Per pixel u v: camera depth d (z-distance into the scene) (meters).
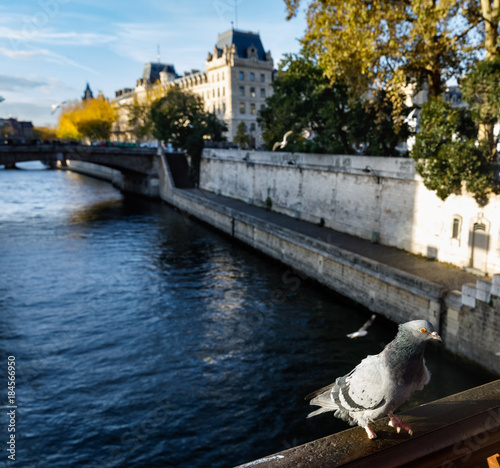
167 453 13.44
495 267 20.42
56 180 106.38
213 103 106.81
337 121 32.56
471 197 21.45
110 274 31.83
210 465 12.95
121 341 21.03
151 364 18.77
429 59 22.22
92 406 15.80
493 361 16.16
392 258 24.66
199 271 32.56
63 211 59.72
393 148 32.94
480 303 16.55
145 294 27.62
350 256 24.20
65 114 96.00
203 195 55.59
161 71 133.75
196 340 20.94
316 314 23.64
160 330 22.25
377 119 29.72
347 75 24.72
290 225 35.47
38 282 30.00
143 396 16.41
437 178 21.05
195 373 17.94
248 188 48.31
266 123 41.81
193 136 63.28
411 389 2.27
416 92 25.94
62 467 12.91
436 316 18.56
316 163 34.62
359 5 21.20
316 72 32.69
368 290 23.16
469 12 22.30
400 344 2.28
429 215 24.27
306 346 19.95
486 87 18.88
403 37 22.00
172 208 62.66
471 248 21.72
